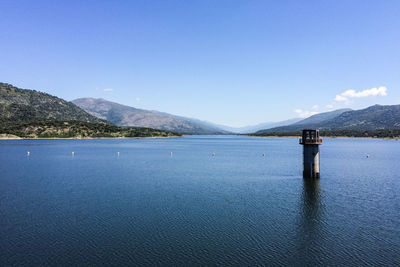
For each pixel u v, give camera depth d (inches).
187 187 2512.3
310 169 2842.0
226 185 2605.8
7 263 1088.2
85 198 2081.7
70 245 1251.2
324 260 1131.3
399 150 7691.9
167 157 5620.1
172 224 1524.4
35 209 1788.9
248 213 1723.7
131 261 1110.4
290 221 1579.7
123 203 1945.1
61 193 2244.1
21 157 5260.8
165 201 2004.2
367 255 1176.8
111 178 2987.2
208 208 1828.2
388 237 1362.0
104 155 5880.9
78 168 3791.8
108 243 1275.8
